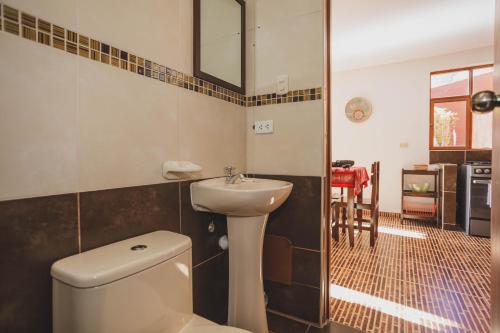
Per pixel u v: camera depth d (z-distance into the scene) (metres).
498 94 0.58
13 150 0.68
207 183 1.32
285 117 1.55
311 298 1.50
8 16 0.67
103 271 0.67
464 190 3.42
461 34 3.12
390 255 2.58
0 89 0.66
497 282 0.61
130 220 0.99
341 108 4.46
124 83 0.96
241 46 1.61
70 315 0.66
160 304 0.81
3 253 0.67
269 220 1.61
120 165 0.95
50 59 0.75
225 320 1.56
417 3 2.47
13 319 0.69
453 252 2.65
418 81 3.93
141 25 1.03
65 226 0.79
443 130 3.85
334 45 3.42
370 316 1.59
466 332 1.45
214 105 1.42
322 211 1.46
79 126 0.83
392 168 4.13
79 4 0.82
